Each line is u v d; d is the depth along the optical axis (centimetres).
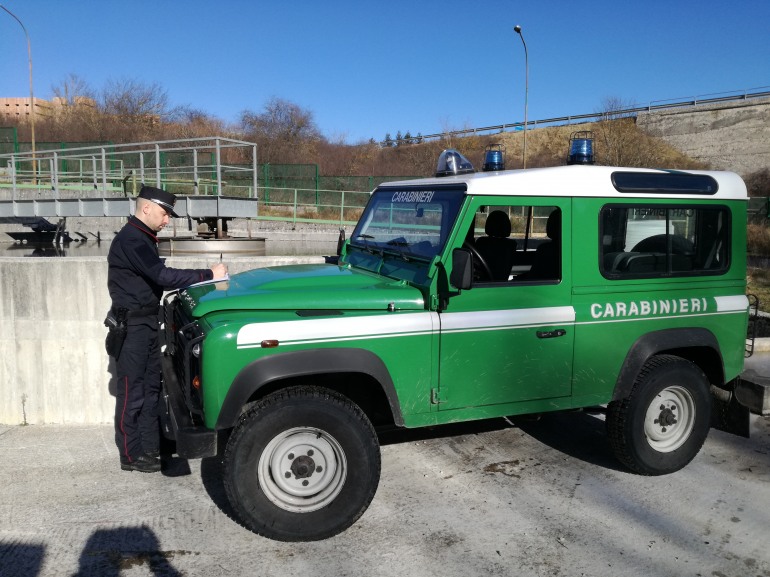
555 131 5459
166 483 429
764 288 1309
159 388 442
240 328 330
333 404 346
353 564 332
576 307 395
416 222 401
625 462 430
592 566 331
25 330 551
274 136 5175
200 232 1198
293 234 1839
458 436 509
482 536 360
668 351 443
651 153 4612
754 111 5200
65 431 538
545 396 396
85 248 1370
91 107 4928
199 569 327
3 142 3161
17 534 359
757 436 515
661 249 417
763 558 339
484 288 373
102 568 326
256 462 338
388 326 354
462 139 5494
